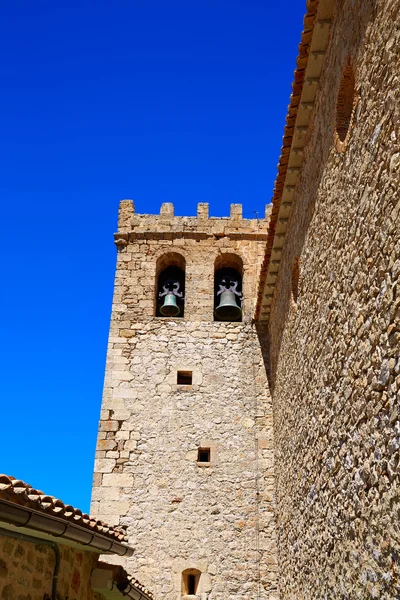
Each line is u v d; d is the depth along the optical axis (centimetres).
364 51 678
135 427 1673
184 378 1770
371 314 643
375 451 627
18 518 646
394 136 572
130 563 1516
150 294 1855
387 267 592
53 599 791
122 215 1959
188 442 1655
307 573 1005
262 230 1934
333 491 808
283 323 1361
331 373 824
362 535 671
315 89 978
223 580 1501
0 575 666
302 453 1059
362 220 677
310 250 998
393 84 575
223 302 1823
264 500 1582
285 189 1189
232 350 1778
